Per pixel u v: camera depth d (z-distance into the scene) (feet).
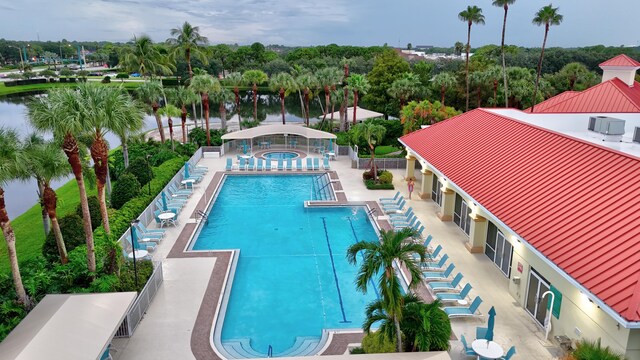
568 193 53.98
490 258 70.38
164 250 73.05
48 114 49.55
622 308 35.96
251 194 108.37
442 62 347.36
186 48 167.22
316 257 74.38
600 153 58.08
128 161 116.06
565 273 42.86
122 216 76.02
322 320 56.39
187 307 56.08
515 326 52.24
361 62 349.20
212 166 129.90
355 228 87.10
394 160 124.06
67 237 66.64
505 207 58.34
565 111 97.50
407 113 136.36
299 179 120.57
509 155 71.56
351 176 118.73
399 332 40.22
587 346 36.17
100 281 54.08
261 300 60.85
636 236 42.24
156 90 138.00
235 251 73.92
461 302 55.11
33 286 52.85
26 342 37.50
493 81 189.16
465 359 46.21
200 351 47.55
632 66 109.40
